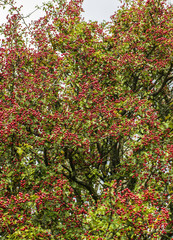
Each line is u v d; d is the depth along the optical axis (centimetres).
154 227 701
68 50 1295
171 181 962
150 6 1443
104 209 707
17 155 969
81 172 1224
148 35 1432
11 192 948
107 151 1287
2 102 1080
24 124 1012
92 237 695
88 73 1250
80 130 1054
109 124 1156
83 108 1102
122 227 687
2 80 1186
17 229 780
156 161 1006
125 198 705
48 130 1032
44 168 981
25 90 1068
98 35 1380
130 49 1466
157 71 1430
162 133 1084
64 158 1087
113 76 1309
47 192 896
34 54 1304
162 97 1505
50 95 1111
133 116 1158
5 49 1285
